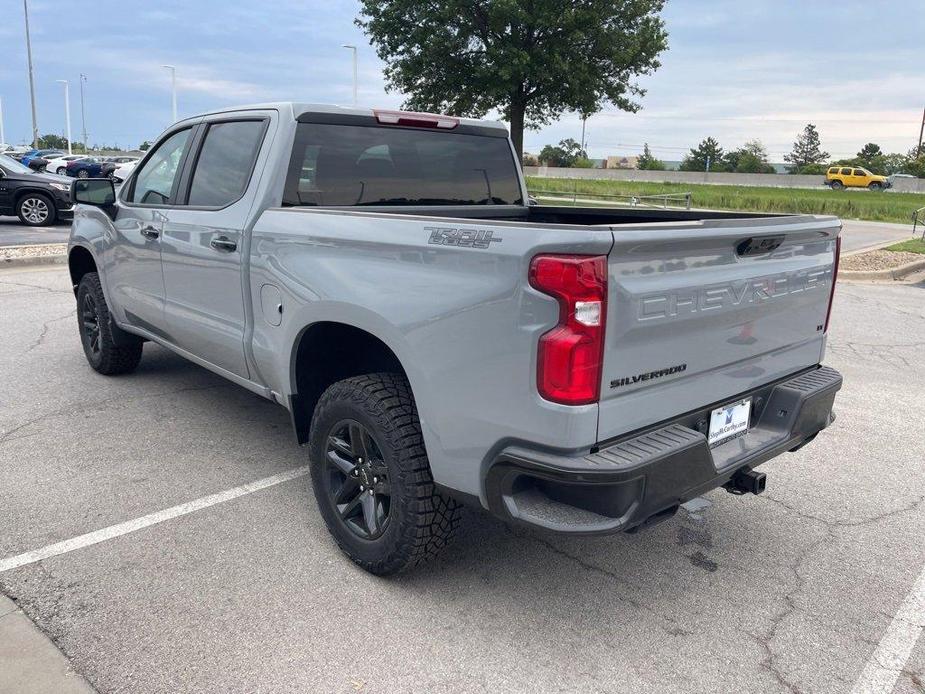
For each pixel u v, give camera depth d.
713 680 2.59
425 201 4.19
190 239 4.07
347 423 3.10
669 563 3.35
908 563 3.39
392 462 2.90
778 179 64.81
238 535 3.46
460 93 32.38
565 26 30.05
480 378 2.53
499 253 2.43
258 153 3.73
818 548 3.51
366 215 2.99
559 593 3.08
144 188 4.80
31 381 5.62
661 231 2.41
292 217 3.37
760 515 3.84
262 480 4.04
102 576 3.08
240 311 3.77
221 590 3.01
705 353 2.78
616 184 47.41
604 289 2.31
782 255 3.10
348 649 2.68
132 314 5.03
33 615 2.80
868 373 6.60
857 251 16.84
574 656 2.69
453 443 2.67
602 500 2.43
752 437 3.13
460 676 2.56
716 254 2.72
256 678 2.51
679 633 2.84
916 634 2.87
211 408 5.13
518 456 2.45
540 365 2.36
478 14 31.11
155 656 2.60
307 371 3.47
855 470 4.44
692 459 2.56
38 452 4.32
